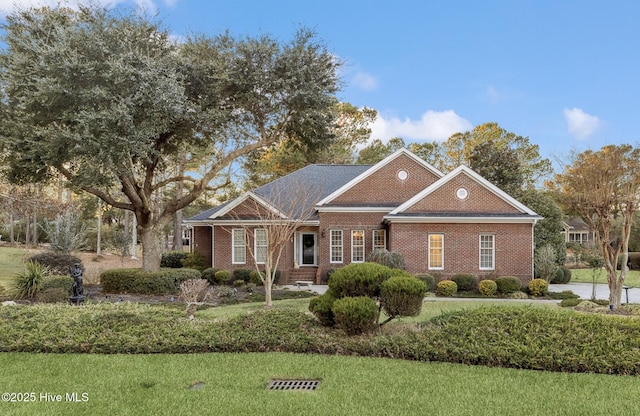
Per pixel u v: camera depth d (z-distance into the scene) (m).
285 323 8.29
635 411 5.05
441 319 8.08
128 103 15.02
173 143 19.91
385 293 7.93
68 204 24.97
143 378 6.27
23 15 16.42
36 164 16.47
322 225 24.16
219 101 18.80
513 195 29.64
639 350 6.64
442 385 5.93
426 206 21.98
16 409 5.18
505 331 7.40
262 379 6.20
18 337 7.77
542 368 6.65
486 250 21.53
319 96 18.27
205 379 6.23
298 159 41.47
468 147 48.66
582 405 5.23
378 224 24.12
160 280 17.83
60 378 6.29
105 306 9.70
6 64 16.19
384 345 7.37
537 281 19.70
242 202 25.03
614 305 14.44
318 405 5.24
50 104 15.24
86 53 15.34
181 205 19.75
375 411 5.05
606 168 13.99
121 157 15.54
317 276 23.95
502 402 5.32
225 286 20.14
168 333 7.91
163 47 17.77
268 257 14.81
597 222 15.51
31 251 30.25
